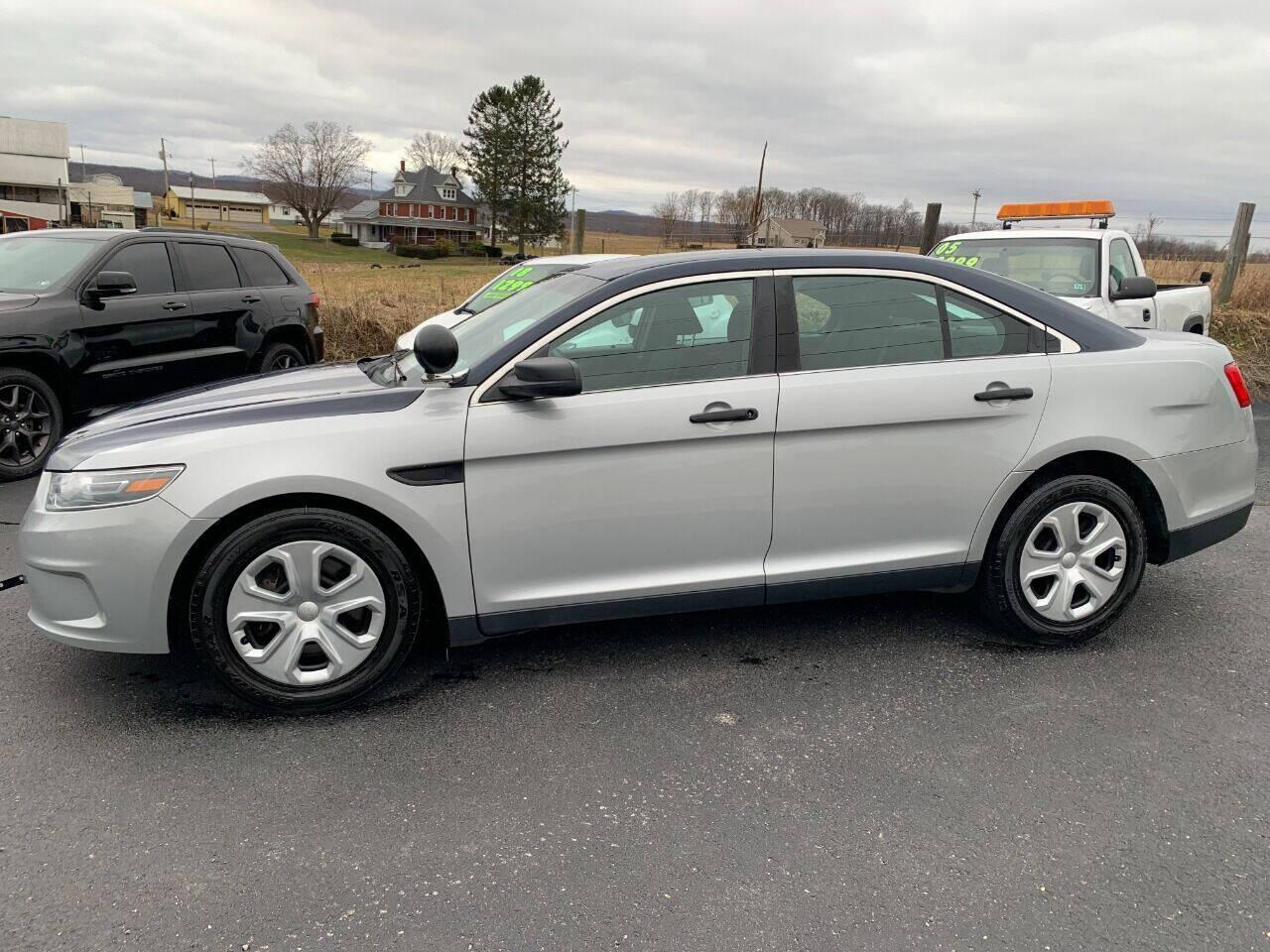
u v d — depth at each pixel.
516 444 3.18
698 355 3.37
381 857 2.47
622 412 3.24
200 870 2.41
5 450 6.28
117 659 3.65
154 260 7.29
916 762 2.94
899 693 3.39
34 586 3.14
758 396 3.34
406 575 3.22
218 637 3.09
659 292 3.37
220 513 3.01
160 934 2.18
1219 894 2.32
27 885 2.34
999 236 8.59
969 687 3.44
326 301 11.38
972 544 3.64
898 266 3.56
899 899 2.30
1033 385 3.56
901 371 3.48
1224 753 2.99
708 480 3.35
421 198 117.19
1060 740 3.07
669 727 3.16
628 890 2.34
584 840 2.54
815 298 3.47
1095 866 2.43
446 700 3.34
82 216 86.00
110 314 6.79
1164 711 3.26
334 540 3.13
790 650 3.76
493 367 3.25
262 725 3.16
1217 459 3.81
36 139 84.81
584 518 3.29
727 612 4.15
